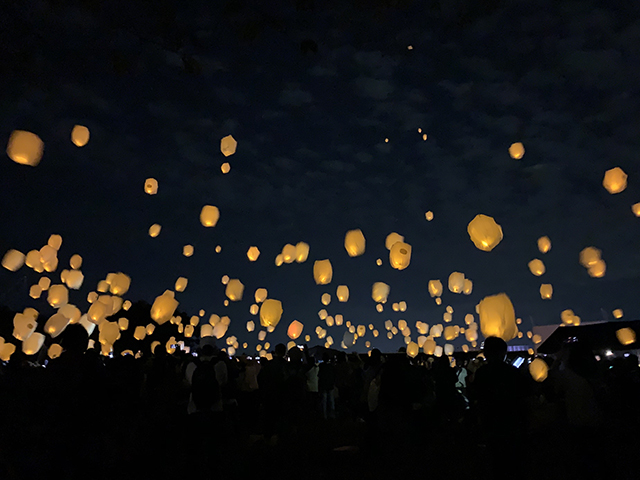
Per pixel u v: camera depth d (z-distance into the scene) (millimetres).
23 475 3336
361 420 11289
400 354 6207
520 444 4266
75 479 3508
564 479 5672
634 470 5152
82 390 3580
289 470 6789
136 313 27594
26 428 3414
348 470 6762
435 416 7129
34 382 3514
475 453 7574
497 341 4500
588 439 4781
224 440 5453
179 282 9312
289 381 8195
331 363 11930
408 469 6723
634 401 5770
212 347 7703
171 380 8555
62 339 3756
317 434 9805
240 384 9547
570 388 4930
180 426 6777
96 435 3623
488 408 4336
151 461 6203
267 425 8133
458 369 11984
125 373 4527
